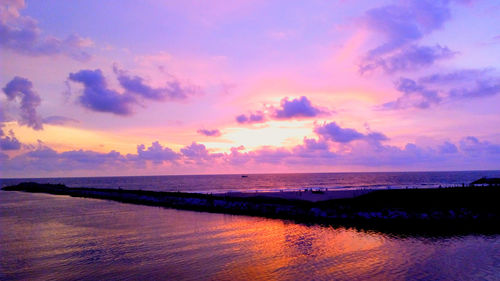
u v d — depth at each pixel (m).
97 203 54.22
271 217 36.03
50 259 19.56
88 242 23.84
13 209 45.00
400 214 32.34
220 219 34.75
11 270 17.58
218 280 15.88
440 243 22.69
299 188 99.12
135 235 26.23
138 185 132.25
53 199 62.94
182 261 19.00
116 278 16.27
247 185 124.12
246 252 20.88
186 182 160.12
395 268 17.47
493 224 29.05
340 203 42.12
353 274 16.59
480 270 17.11
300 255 20.05
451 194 42.88
